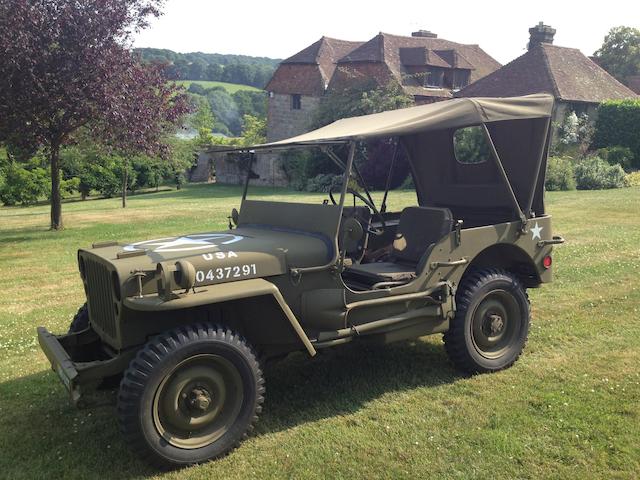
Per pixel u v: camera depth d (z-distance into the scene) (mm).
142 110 12570
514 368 4539
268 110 34406
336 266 3893
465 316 4367
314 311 3838
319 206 4062
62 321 6281
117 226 14031
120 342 3416
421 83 29281
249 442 3568
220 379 3439
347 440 3543
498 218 5066
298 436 3621
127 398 3145
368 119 5090
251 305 3654
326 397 4160
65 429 3816
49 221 16234
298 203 4254
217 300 3291
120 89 12133
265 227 4504
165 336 3277
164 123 14266
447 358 4824
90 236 12531
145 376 3160
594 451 3305
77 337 4039
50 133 12711
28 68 11172
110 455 3469
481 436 3506
